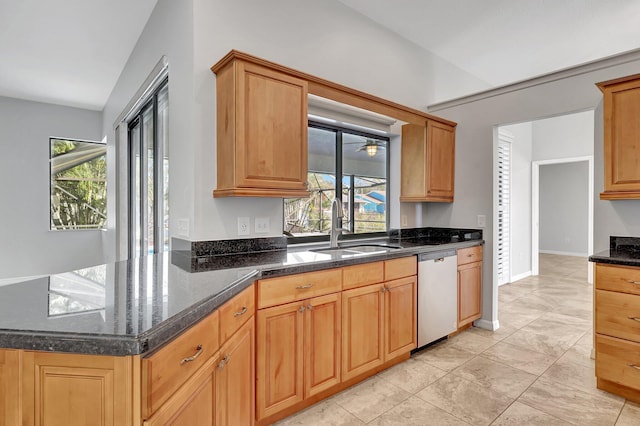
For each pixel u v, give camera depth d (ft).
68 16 9.64
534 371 8.19
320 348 6.66
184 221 7.32
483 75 14.96
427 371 8.17
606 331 7.22
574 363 8.61
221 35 7.28
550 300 14.52
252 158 6.55
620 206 8.81
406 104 11.76
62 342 2.66
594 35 11.53
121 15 9.63
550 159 19.19
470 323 11.29
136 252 12.66
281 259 6.81
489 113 11.18
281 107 6.97
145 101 10.87
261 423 5.98
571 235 27.78
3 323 2.93
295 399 6.27
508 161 17.51
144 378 2.77
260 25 7.93
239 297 4.95
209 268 5.77
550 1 9.68
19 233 16.55
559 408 6.67
